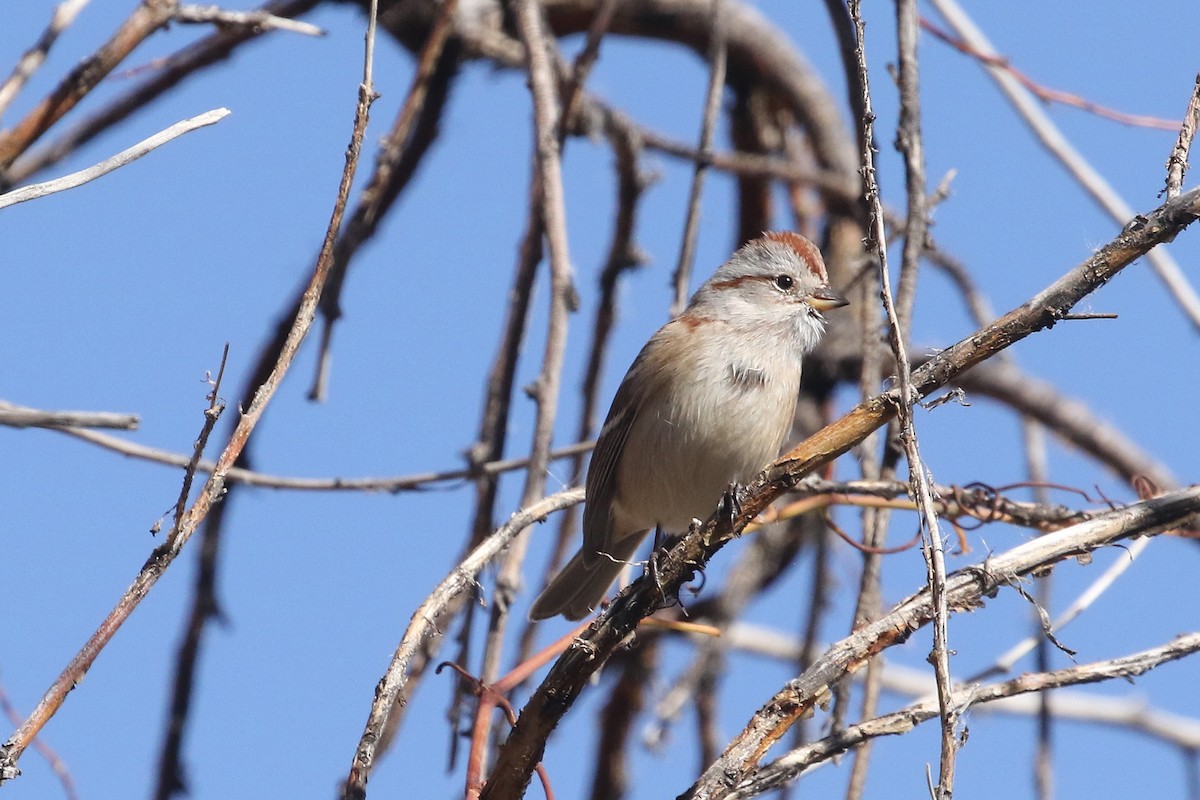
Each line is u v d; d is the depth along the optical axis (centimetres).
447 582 704
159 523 561
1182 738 1121
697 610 1113
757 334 991
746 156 1263
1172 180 600
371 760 632
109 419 486
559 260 906
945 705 530
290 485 901
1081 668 657
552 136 960
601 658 645
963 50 974
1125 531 686
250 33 1055
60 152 1024
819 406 1258
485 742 696
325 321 942
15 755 522
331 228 608
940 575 550
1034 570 674
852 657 640
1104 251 591
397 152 976
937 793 518
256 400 578
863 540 830
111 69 766
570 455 1008
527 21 1030
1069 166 947
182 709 959
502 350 977
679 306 985
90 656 541
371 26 622
